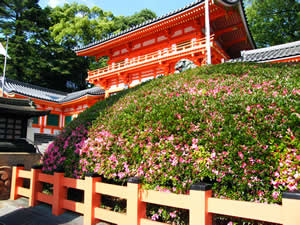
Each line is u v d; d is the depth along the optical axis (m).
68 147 5.06
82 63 34.69
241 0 12.30
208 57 9.05
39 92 23.03
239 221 3.00
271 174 2.70
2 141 7.45
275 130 2.75
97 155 4.25
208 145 3.09
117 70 17.25
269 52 11.32
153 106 4.05
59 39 30.59
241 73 4.53
